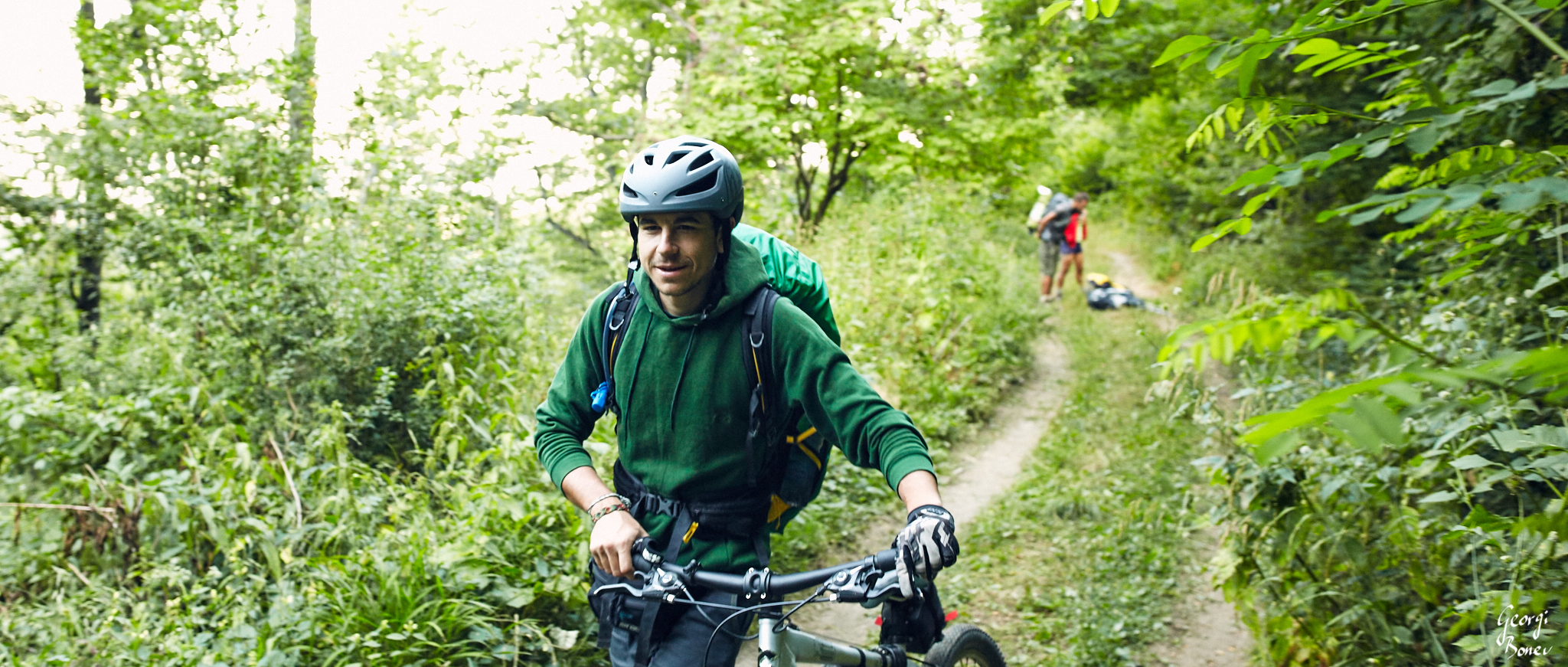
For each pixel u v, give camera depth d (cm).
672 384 223
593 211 1219
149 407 511
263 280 586
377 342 580
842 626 468
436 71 704
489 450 454
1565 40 332
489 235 687
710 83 1059
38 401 504
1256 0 338
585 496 225
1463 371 121
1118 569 504
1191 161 1470
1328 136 839
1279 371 438
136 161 637
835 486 608
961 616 471
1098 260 2131
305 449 516
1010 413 871
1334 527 347
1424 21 424
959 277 1075
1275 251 1251
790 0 1015
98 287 723
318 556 405
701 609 211
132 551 440
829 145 1105
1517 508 301
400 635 351
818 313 278
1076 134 2400
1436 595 316
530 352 615
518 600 383
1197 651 432
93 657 368
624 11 1314
